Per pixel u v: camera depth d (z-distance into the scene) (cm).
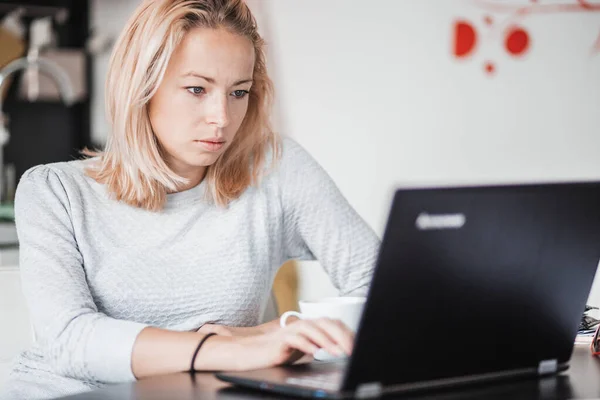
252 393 118
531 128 421
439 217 109
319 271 393
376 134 423
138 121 171
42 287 158
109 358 142
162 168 175
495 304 119
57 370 150
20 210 172
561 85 420
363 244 199
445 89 420
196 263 180
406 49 419
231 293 181
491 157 423
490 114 421
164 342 141
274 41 417
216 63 165
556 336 129
